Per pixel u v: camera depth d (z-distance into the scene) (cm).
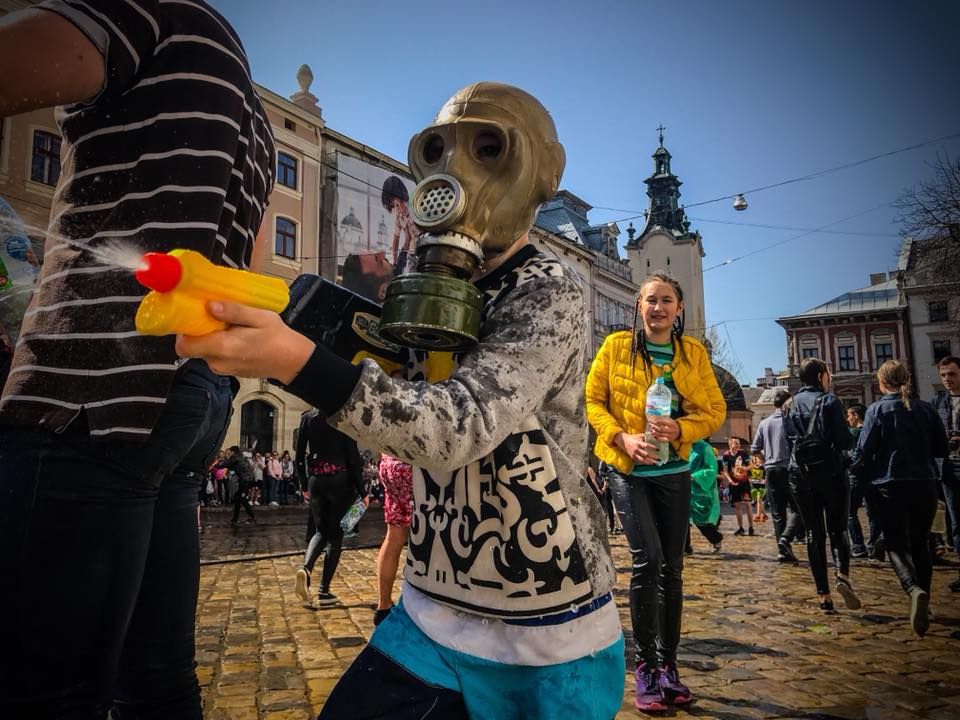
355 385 81
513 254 118
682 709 299
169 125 117
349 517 531
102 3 103
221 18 133
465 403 91
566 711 108
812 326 5203
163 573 147
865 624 457
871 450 457
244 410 2219
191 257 68
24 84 94
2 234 155
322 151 2405
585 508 117
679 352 320
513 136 108
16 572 102
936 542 717
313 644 396
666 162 5359
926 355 4747
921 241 2241
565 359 106
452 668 110
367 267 2477
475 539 112
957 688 326
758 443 787
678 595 305
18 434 107
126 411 110
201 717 154
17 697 103
